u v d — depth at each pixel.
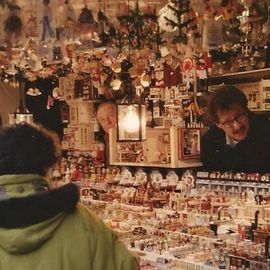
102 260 1.43
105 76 4.72
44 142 1.48
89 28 2.76
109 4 2.82
